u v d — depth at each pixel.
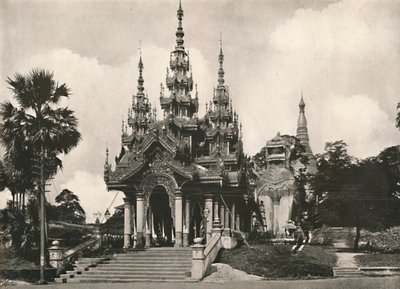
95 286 26.50
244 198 44.03
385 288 24.22
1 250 35.25
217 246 31.75
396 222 36.84
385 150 37.94
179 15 44.78
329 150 39.09
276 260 30.69
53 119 33.00
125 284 27.30
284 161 45.28
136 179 38.88
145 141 38.81
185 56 46.03
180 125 44.16
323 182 38.84
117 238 41.47
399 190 37.31
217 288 24.44
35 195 36.12
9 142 32.72
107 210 42.00
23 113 32.84
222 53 45.88
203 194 39.31
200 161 44.12
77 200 46.78
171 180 38.00
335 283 25.36
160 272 30.09
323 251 33.72
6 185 36.53
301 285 25.00
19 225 35.81
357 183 37.75
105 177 40.03
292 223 42.47
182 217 37.84
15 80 34.88
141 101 52.22
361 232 37.34
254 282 26.77
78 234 45.69
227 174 41.19
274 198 45.16
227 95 48.72
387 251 33.91
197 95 46.34
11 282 28.97
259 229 44.25
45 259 33.03
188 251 33.69
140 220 38.19
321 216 38.62
